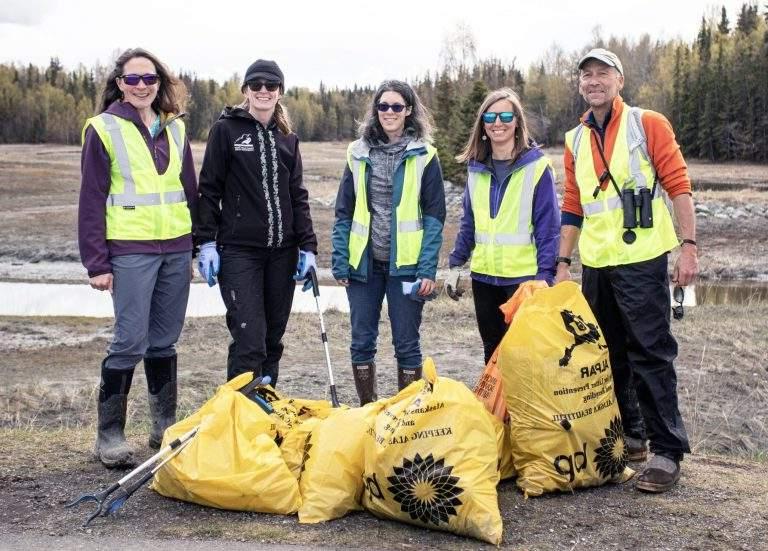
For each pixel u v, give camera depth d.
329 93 123.56
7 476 4.42
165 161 4.68
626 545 3.61
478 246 5.02
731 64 71.12
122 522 3.83
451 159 35.12
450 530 3.70
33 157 62.75
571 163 4.62
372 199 5.16
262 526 3.79
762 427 7.44
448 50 61.44
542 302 4.12
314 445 4.04
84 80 114.19
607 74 4.28
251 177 4.89
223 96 103.69
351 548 3.57
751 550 3.57
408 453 3.72
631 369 4.54
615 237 4.27
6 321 13.16
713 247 25.70
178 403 8.02
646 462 4.64
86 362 10.45
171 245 4.67
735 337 10.93
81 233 4.46
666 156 4.22
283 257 5.09
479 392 4.50
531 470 4.10
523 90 81.69
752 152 65.12
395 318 5.21
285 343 10.90
